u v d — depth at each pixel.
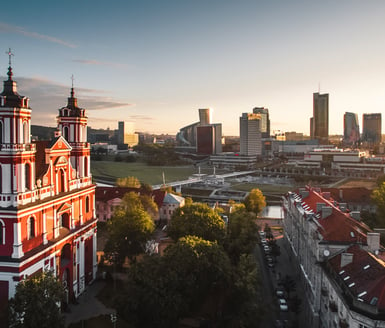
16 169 56.78
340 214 78.25
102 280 85.62
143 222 88.56
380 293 48.06
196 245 66.25
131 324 63.09
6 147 56.03
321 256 67.94
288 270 100.69
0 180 56.66
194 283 61.75
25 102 58.53
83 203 80.50
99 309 71.12
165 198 152.62
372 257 57.16
